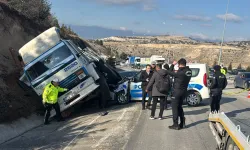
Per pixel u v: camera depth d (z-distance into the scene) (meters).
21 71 15.25
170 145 7.60
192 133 8.72
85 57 13.87
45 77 12.28
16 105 11.51
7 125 10.07
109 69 15.31
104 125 10.12
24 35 18.86
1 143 9.00
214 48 145.25
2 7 17.84
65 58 12.38
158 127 9.43
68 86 12.37
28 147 8.31
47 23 23.52
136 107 13.31
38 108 12.82
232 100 16.17
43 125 11.51
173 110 9.10
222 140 6.29
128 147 7.50
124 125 9.85
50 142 8.62
